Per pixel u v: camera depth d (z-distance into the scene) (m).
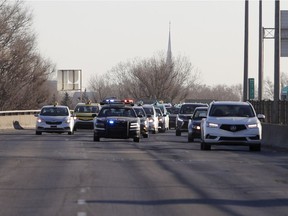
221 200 38.41
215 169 55.88
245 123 75.94
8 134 120.19
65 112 118.94
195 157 68.06
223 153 73.81
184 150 78.38
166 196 39.75
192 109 120.31
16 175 50.44
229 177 50.09
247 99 129.88
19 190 42.12
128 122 93.38
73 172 52.47
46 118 116.56
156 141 98.44
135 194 40.44
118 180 47.41
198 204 36.81
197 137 94.62
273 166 58.75
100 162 61.16
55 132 118.38
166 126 141.88
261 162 62.69
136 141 94.62
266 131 91.25
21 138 104.25
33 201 37.56
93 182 46.12
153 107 131.88
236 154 72.50
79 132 131.75
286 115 98.50
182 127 117.00
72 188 42.97
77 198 38.66
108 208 35.16
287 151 78.19
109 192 41.19
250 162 62.62
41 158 65.19
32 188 43.03
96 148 80.19
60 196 39.47
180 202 37.44
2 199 38.38
